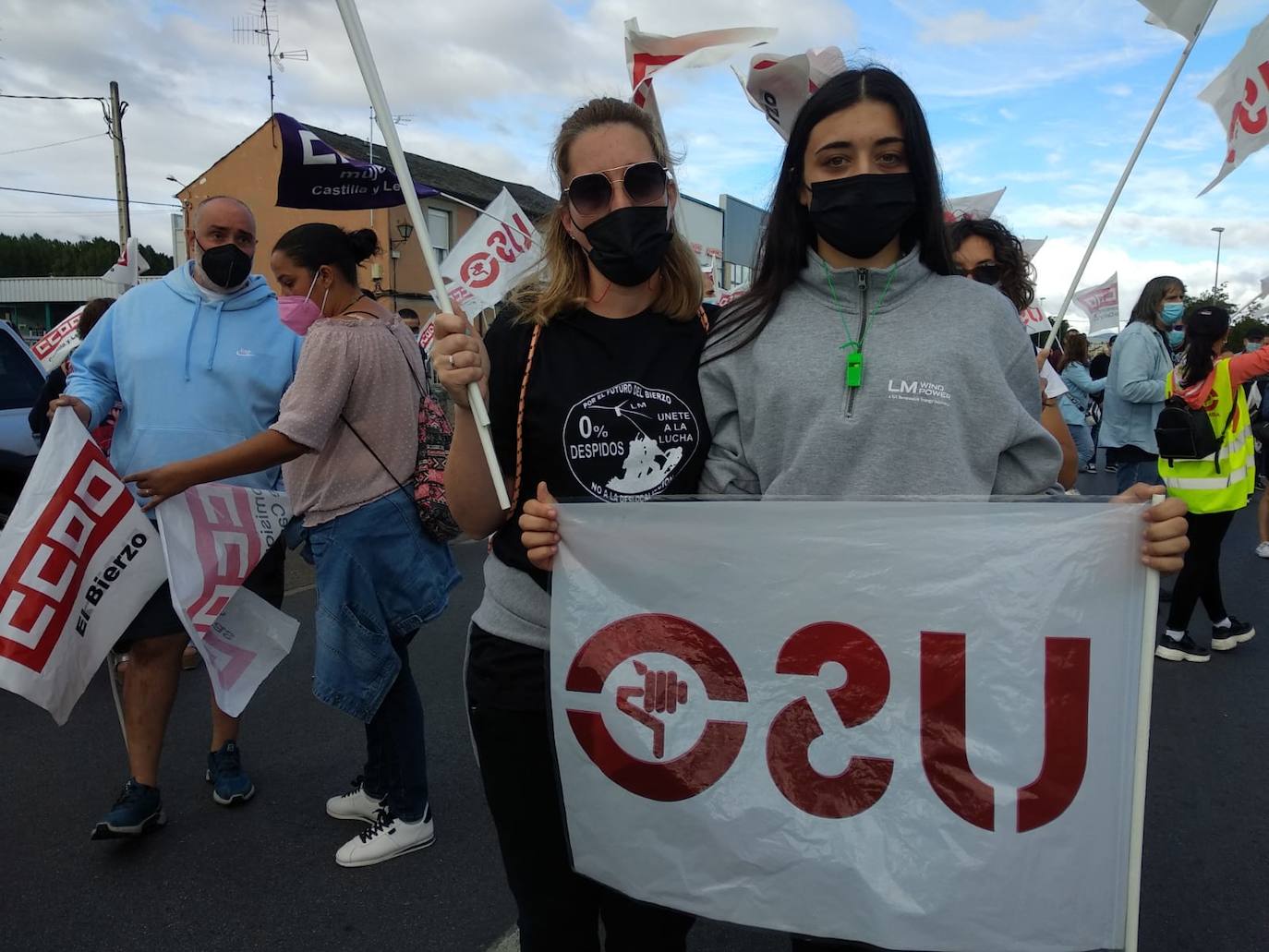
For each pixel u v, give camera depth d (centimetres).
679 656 149
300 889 261
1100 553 138
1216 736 358
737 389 155
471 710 169
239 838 289
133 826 277
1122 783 138
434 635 488
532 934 163
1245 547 741
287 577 629
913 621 141
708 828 148
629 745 151
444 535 267
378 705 260
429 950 234
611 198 158
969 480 141
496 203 679
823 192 147
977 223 324
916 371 141
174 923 245
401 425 261
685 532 148
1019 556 139
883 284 146
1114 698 138
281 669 439
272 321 309
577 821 155
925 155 148
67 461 254
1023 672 139
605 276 161
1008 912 138
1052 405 213
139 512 269
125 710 288
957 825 140
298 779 329
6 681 240
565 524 152
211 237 294
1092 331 1210
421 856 278
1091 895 138
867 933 141
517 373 163
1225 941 233
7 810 308
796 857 144
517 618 164
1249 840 280
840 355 145
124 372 293
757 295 156
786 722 145
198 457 273
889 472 142
